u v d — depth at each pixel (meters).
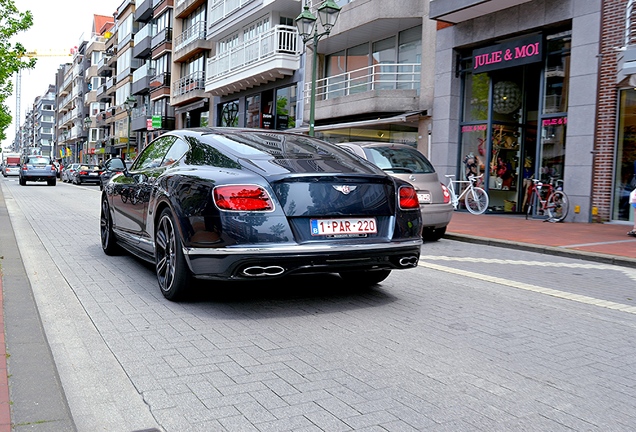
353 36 21.28
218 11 31.17
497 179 16.72
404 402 2.99
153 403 2.93
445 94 17.52
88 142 84.12
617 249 9.00
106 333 4.07
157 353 3.67
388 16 18.69
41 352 3.56
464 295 5.62
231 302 5.00
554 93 14.80
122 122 59.81
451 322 4.57
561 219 13.41
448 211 10.08
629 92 12.77
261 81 27.11
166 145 6.00
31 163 32.69
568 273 7.31
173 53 40.06
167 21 42.25
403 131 19.34
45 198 19.80
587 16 13.46
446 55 17.47
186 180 4.77
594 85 13.30
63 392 2.98
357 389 3.14
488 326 4.49
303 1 24.03
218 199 4.35
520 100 16.23
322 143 5.70
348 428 2.68
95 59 81.12
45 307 4.75
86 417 2.78
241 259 4.24
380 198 4.78
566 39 14.52
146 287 5.53
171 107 43.22
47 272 6.19
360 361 3.59
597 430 2.73
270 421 2.74
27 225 10.70
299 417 2.79
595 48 13.28
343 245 4.47
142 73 50.09
